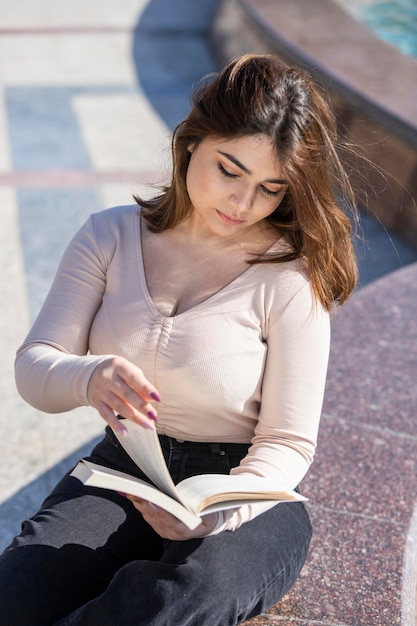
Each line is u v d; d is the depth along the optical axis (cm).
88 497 220
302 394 217
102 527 213
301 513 221
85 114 741
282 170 204
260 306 219
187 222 227
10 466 348
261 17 780
